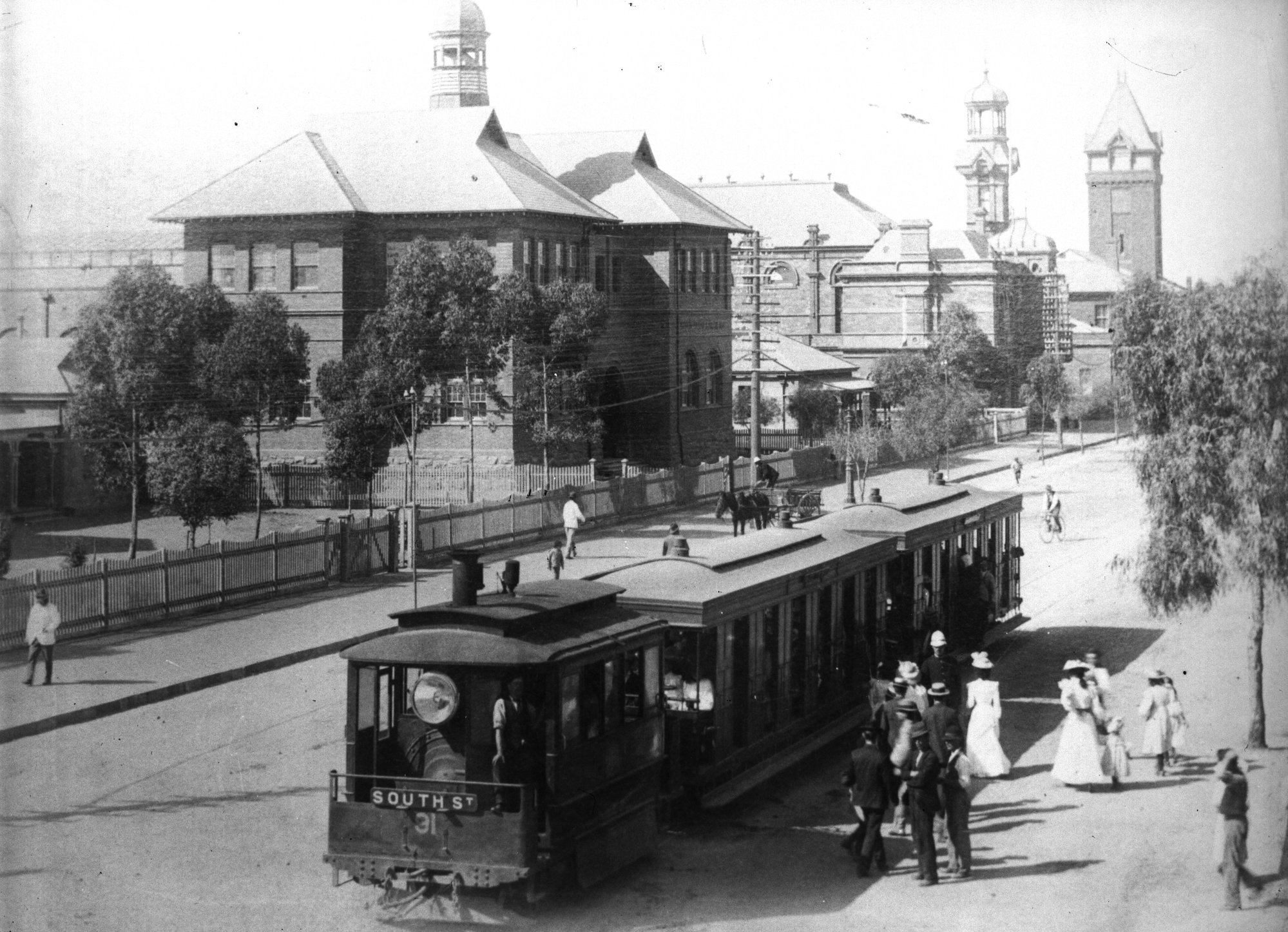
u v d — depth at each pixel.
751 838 16.88
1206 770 19.73
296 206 56.66
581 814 14.40
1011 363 99.19
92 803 18.59
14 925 14.07
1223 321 20.16
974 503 28.73
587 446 63.12
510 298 50.66
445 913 14.34
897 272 100.69
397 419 47.03
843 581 21.52
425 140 60.06
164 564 32.28
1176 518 21.11
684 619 16.88
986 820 17.50
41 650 27.08
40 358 50.03
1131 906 14.41
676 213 68.25
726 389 74.44
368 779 14.07
